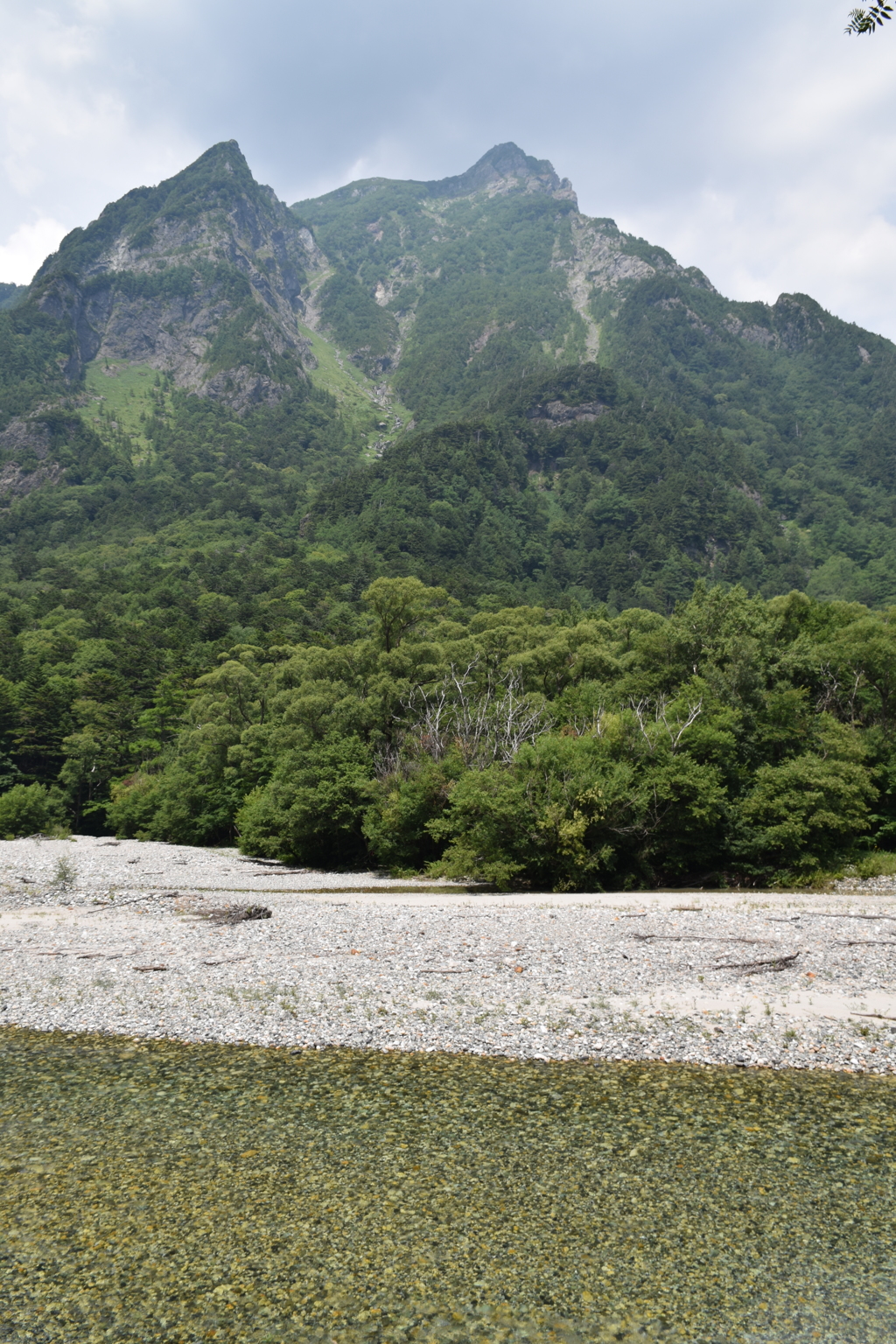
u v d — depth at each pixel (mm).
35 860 41125
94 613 145250
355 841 44562
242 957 20344
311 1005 16500
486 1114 11688
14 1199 9516
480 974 18406
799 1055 13695
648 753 36531
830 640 51469
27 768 94750
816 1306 7656
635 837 35188
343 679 56250
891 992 16766
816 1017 15383
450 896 32469
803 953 19703
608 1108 11852
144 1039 14992
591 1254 8406
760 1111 11727
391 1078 13008
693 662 51625
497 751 40812
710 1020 15266
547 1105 11953
